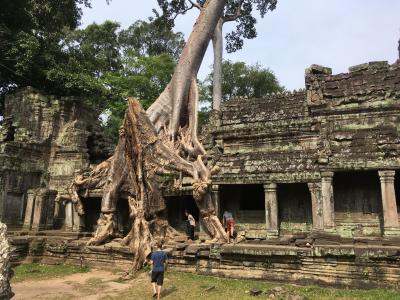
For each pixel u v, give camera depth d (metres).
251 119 21.06
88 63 30.69
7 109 26.36
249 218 19.23
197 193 16.11
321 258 12.04
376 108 16.95
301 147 19.06
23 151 24.00
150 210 16.88
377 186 16.83
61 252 17.39
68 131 25.58
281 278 12.45
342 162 15.54
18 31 27.78
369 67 18.48
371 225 16.53
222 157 19.67
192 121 22.84
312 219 17.17
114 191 18.28
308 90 18.80
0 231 6.21
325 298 10.32
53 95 26.64
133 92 36.78
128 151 18.27
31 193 22.11
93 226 21.42
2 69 27.34
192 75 24.14
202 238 16.94
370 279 11.34
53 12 29.34
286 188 18.67
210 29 25.33
